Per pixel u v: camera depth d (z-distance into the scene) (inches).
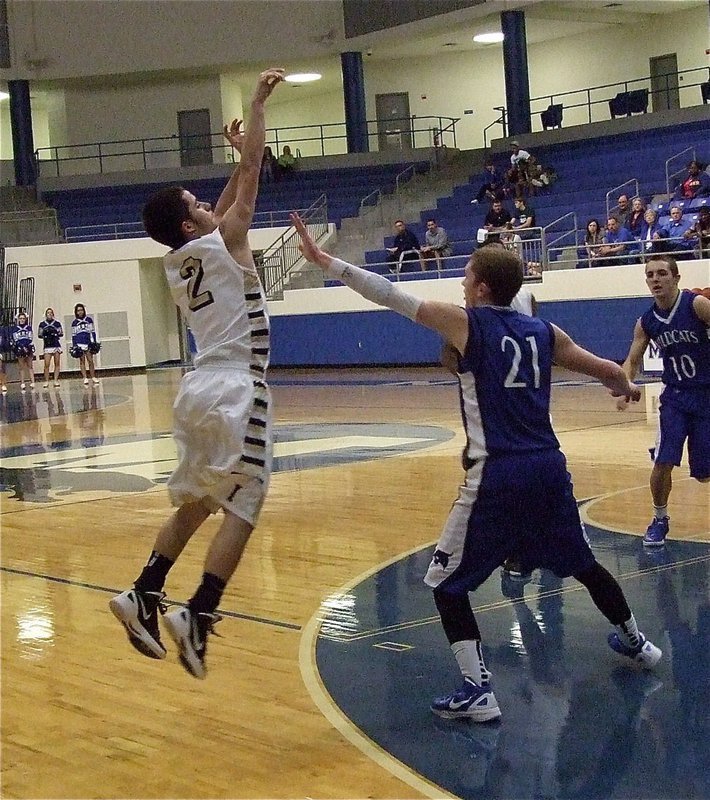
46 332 923.4
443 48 1164.5
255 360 144.0
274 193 1069.1
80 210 1114.7
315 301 936.9
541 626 192.9
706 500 301.1
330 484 353.4
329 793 126.9
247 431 140.6
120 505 338.3
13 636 200.4
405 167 1089.4
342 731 147.3
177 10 1138.7
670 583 217.9
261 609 211.2
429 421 520.1
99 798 128.1
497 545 149.6
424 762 135.6
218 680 170.7
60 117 1246.9
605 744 139.0
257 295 145.4
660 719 146.8
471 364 147.9
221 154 1213.7
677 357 245.3
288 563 247.9
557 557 156.3
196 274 144.3
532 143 989.2
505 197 916.6
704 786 125.4
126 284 1087.0
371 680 168.1
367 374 855.1
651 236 735.7
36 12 1154.7
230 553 140.2
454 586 151.0
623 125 934.4
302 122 1316.4
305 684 167.2
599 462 370.6
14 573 251.3
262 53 1128.2
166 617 135.6
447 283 824.9
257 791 128.3
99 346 933.8
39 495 365.7
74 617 211.6
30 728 152.7
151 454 461.1
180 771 135.3
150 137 1219.9
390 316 890.7
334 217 1026.1
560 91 1137.4
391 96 1214.9
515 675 167.6
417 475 363.3
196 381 142.8
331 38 1107.3
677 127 904.9
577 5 991.6
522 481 147.0
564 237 831.7
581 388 647.8
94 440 520.1
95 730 151.0
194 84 1209.4
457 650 150.9
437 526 281.4
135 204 1112.2
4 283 1065.5
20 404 756.6
